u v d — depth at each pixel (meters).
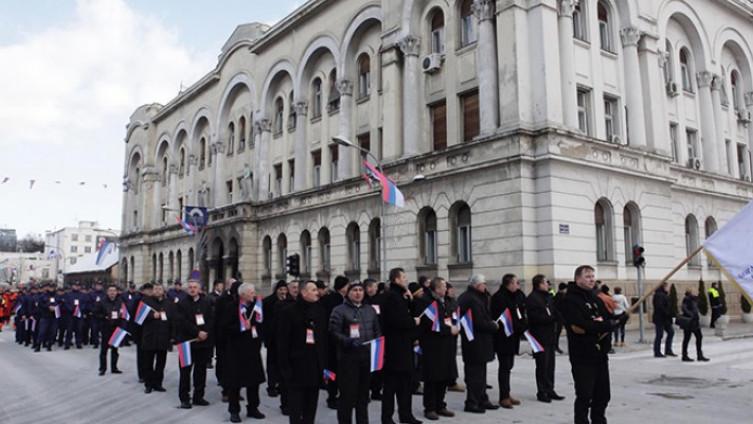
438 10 26.36
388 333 8.84
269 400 11.64
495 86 22.86
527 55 22.14
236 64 42.69
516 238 20.75
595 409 7.73
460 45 25.05
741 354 16.92
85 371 15.93
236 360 9.70
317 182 34.50
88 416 10.27
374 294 9.70
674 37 30.06
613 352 17.58
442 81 25.56
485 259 21.83
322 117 33.97
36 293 24.62
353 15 31.16
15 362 18.20
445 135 25.48
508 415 9.50
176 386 13.44
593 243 21.89
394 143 27.20
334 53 32.50
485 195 22.06
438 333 9.39
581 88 23.47
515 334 10.20
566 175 21.31
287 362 8.22
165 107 53.47
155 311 12.87
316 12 34.06
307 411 8.37
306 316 8.35
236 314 9.67
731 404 10.25
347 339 8.30
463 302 9.84
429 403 9.41
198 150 48.94
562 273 20.58
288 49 36.69
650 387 11.95
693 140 30.41
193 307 11.16
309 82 35.41
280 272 35.72
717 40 32.12
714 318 24.91
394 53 27.58
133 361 18.08
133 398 11.90
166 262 51.38
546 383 10.61
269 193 38.22
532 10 22.33
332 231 30.84
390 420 8.70
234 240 39.34
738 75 34.25
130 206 60.41
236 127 43.19
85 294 22.95
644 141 25.16
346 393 8.26
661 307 16.56
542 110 21.50
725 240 8.11
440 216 23.89
